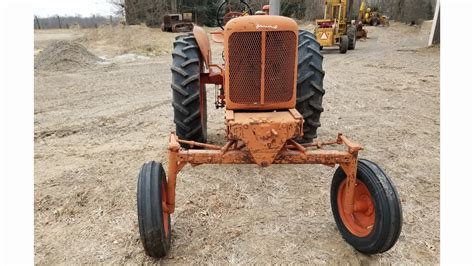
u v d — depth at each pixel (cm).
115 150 490
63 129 580
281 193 375
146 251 265
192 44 425
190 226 321
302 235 307
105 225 326
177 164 282
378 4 4778
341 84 915
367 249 271
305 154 279
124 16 3694
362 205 287
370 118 624
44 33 2878
